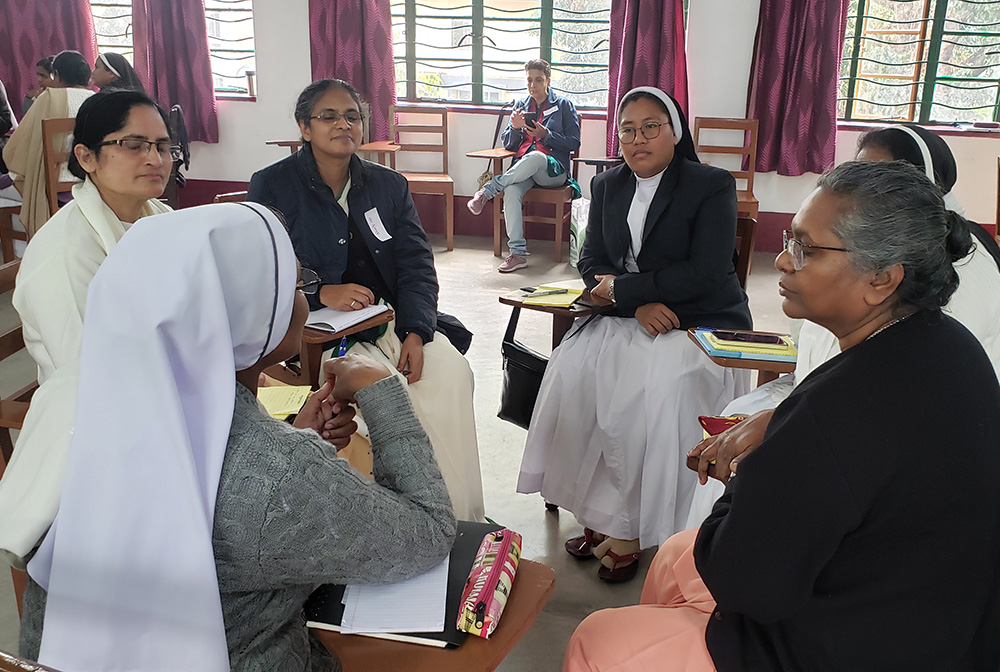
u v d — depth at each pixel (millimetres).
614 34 5617
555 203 5762
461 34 6145
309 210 2348
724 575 1092
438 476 1143
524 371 2586
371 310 2207
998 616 1049
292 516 921
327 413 1361
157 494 879
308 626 1103
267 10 6102
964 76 5637
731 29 5449
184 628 896
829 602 1073
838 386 1043
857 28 5668
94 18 6484
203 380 919
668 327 2361
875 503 1025
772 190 5801
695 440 2271
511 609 1144
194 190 6629
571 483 2420
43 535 1192
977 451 1010
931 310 1100
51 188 3926
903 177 1088
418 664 1063
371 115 6082
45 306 1618
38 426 1278
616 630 1285
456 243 6152
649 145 2395
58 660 916
